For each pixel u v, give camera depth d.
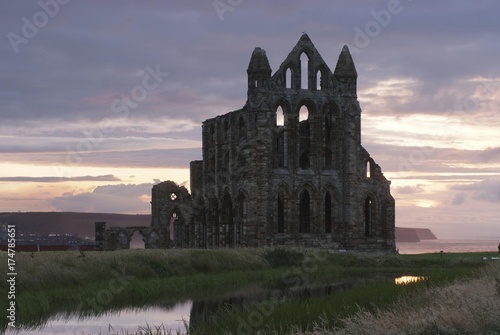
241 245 104.25
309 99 108.12
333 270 83.44
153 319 46.81
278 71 106.38
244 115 106.75
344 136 110.06
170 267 72.75
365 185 111.50
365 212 114.44
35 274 57.47
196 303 54.50
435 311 30.56
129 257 70.81
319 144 108.69
